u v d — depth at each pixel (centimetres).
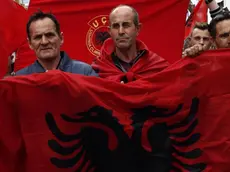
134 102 563
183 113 571
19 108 544
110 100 561
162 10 846
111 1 850
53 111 549
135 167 564
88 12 855
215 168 566
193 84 572
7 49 607
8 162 546
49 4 853
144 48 636
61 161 551
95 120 559
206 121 571
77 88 551
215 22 654
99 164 562
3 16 607
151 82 572
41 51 591
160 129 569
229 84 570
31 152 546
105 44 649
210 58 573
